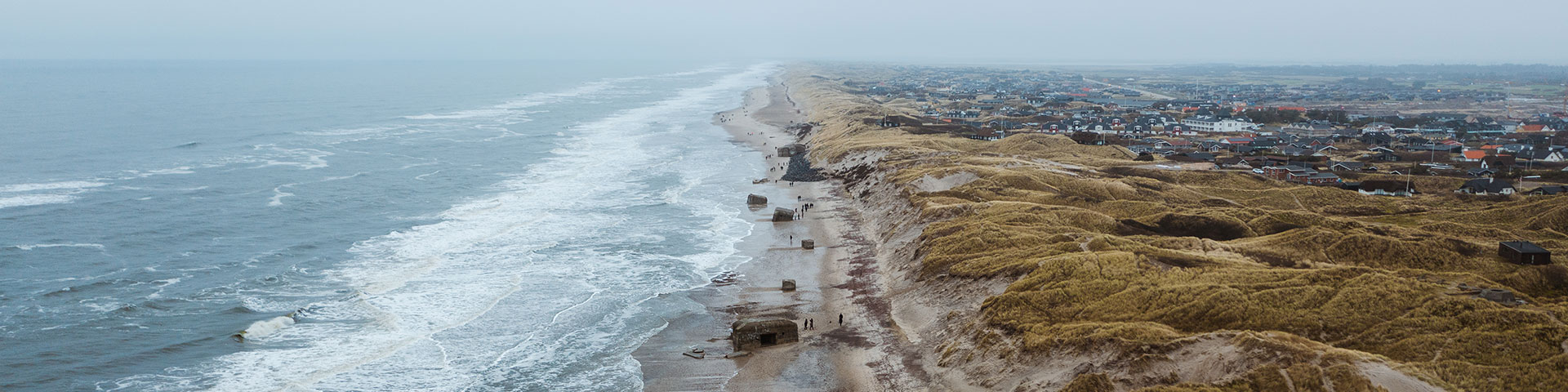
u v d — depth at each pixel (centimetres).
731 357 7144
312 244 10856
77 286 8975
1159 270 7850
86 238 11006
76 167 16838
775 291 8994
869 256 10419
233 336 7512
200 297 8612
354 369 6900
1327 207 13088
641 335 7675
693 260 10181
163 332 7638
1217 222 10788
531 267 9794
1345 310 6631
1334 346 6156
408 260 10119
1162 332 6212
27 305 8344
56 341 7394
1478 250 9106
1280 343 5684
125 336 7525
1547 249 9538
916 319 7925
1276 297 6938
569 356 7200
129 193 14150
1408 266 8775
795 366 6944
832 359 7075
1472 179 15875
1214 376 5612
